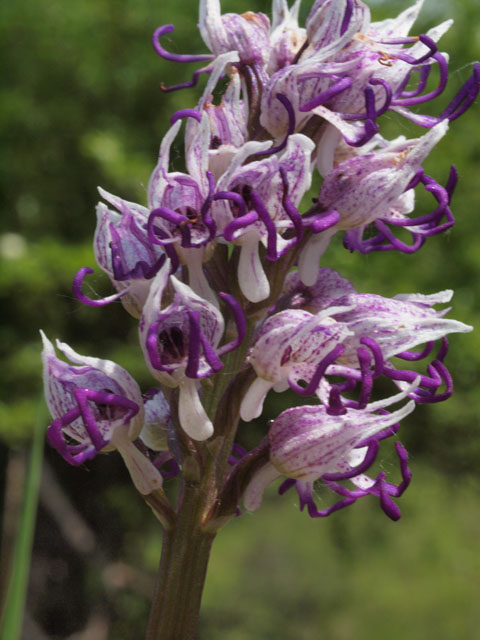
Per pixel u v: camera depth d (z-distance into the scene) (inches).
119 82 17.2
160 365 4.2
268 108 4.5
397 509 4.6
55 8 16.9
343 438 4.4
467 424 16.0
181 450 4.5
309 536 31.7
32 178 17.0
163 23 17.2
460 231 16.5
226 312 4.5
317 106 4.5
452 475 17.3
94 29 17.2
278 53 4.7
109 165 15.1
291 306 4.8
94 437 4.3
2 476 15.0
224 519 4.6
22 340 15.8
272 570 29.9
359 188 4.5
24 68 17.3
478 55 16.8
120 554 17.7
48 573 16.9
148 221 4.2
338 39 4.5
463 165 16.6
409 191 4.9
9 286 14.8
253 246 4.4
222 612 20.6
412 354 4.7
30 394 15.1
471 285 16.3
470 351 15.2
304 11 15.5
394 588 30.9
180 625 4.6
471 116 17.0
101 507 17.5
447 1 17.2
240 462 4.5
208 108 4.5
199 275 4.4
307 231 4.5
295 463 4.5
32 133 17.1
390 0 17.3
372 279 15.5
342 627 28.8
